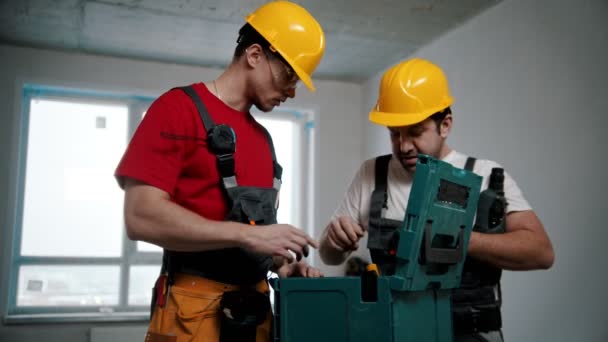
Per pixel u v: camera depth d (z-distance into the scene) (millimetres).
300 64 1101
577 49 2102
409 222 893
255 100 1139
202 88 1101
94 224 3578
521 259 1155
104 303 3555
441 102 1287
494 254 1129
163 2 2805
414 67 1310
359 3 2770
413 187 896
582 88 2068
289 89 1136
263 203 1070
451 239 1010
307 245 989
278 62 1085
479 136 2725
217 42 3373
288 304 886
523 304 2330
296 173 4164
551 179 2205
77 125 3600
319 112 4086
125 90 3604
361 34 3195
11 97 3348
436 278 950
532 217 1261
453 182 954
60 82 3461
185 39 3324
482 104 2721
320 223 3971
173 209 916
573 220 2080
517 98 2449
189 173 1028
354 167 4145
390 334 869
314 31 1135
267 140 1201
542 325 2203
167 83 3709
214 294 1006
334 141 4105
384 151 3801
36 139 3494
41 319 3275
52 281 3461
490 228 1236
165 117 991
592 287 1966
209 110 1068
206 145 1026
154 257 3688
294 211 4152
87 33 3230
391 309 882
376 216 1339
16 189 3314
